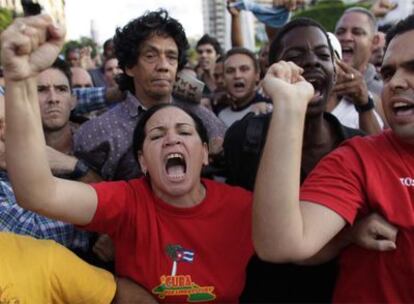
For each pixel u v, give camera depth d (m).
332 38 2.38
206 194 1.70
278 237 1.11
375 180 1.30
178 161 1.69
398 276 1.30
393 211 1.28
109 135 2.41
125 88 2.69
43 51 1.19
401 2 5.30
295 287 1.76
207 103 4.36
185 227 1.62
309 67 1.84
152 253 1.59
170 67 2.48
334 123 1.96
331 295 1.72
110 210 1.55
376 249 1.27
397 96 1.30
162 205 1.64
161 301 1.58
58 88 2.59
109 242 1.92
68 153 2.68
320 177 1.31
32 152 1.25
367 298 1.37
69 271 1.50
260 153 1.91
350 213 1.25
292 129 1.13
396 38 1.34
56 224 1.92
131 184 1.68
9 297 1.41
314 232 1.18
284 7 5.30
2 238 1.52
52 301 1.50
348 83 2.39
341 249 1.44
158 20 2.46
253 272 1.78
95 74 5.88
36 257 1.48
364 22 3.44
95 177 2.18
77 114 3.24
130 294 1.54
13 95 1.21
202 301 1.58
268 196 1.11
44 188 1.30
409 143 1.33
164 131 1.71
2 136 1.89
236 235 1.64
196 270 1.58
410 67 1.28
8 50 1.15
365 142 1.38
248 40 6.58
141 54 2.47
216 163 2.27
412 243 1.27
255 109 3.09
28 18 1.17
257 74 4.12
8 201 1.91
